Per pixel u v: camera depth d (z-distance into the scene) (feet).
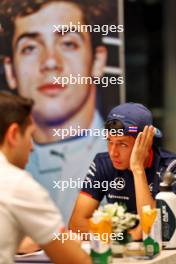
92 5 19.17
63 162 19.40
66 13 19.15
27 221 9.77
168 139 34.45
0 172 9.85
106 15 19.25
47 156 19.47
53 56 19.24
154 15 34.19
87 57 19.25
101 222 10.44
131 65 34.35
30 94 19.43
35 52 19.30
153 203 12.53
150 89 34.60
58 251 10.04
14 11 19.33
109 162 14.03
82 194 14.08
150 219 11.08
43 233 9.84
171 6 34.04
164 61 34.55
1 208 9.64
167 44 34.45
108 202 14.03
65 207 19.33
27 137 10.36
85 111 19.35
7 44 19.45
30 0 19.20
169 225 11.88
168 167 13.34
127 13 33.50
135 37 34.06
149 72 34.60
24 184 9.79
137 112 13.11
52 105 19.36
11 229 9.73
